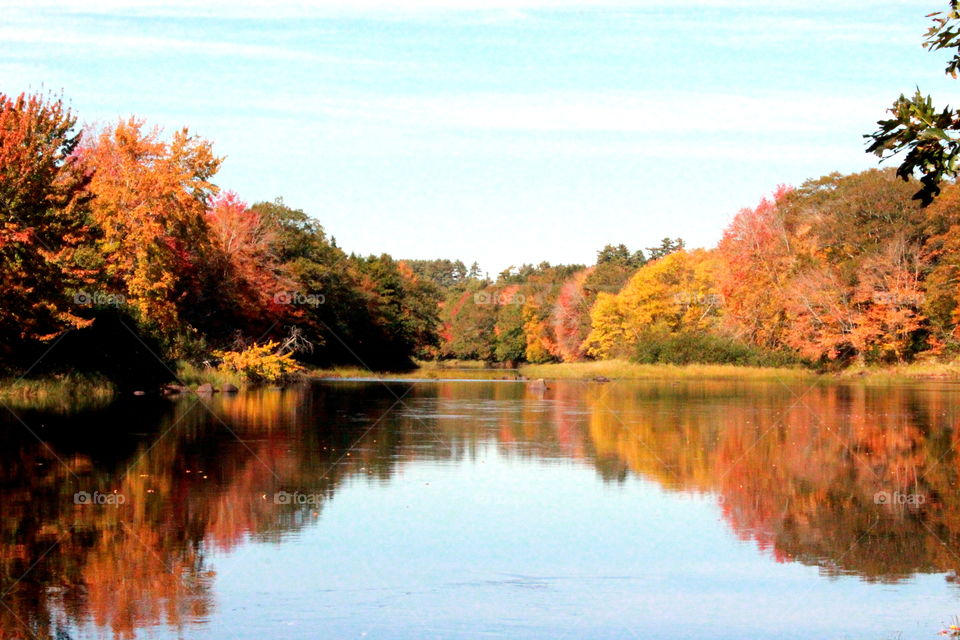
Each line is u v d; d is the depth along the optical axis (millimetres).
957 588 12375
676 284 91562
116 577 12648
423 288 122188
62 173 40062
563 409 39938
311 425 31250
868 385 60875
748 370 77250
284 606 11508
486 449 25312
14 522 15688
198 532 15172
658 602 11797
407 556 13789
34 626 10773
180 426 29953
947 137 7891
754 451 25047
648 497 18312
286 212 86625
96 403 37594
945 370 72938
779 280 82062
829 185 90812
